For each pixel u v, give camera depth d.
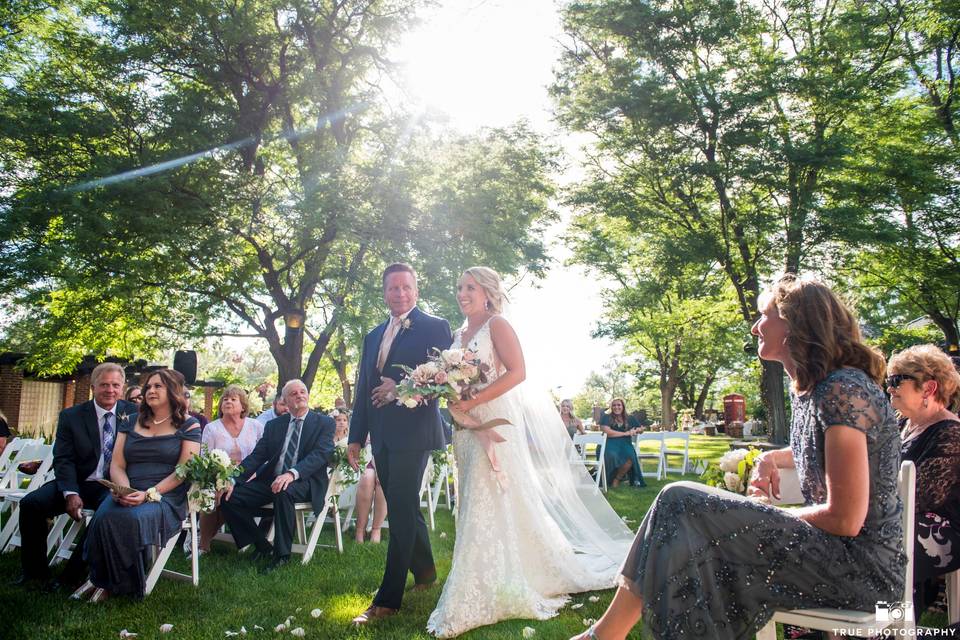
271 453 6.35
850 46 18.00
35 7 17.22
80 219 13.31
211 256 15.17
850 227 16.59
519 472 4.37
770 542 2.36
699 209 20.06
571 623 3.89
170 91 16.56
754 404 47.50
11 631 3.93
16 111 14.27
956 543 3.26
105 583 4.63
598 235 26.09
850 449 2.24
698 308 23.91
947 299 19.98
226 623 4.10
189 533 6.22
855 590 2.31
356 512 7.39
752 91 17.58
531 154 19.20
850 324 2.48
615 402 12.59
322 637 3.78
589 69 19.75
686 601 2.36
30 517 5.14
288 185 17.66
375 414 4.44
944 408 3.55
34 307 15.26
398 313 4.73
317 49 16.91
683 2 18.58
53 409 26.98
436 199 16.58
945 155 18.19
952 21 18.39
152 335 17.81
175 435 5.19
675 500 2.47
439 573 5.24
